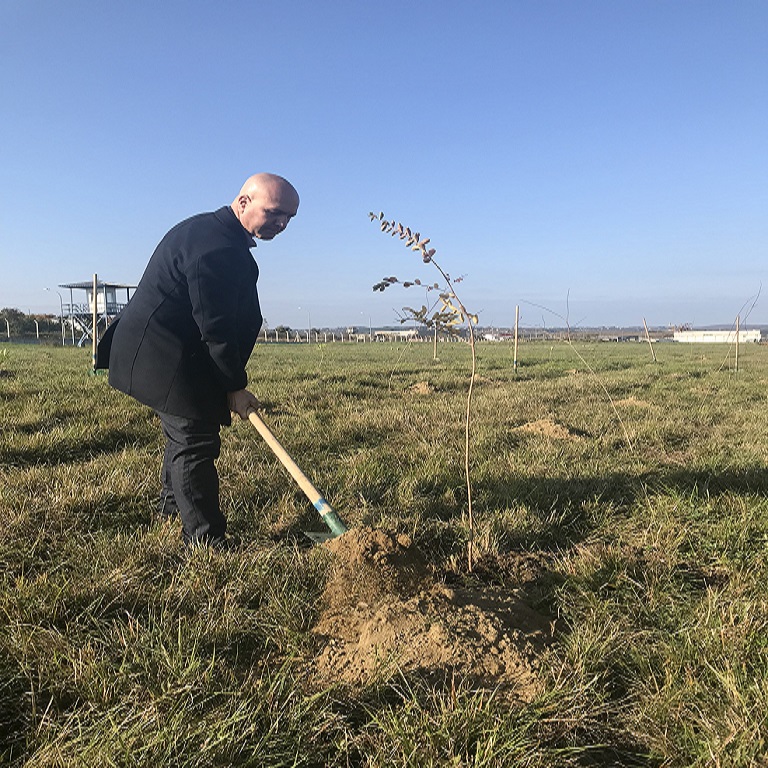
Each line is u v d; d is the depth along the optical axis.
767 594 2.69
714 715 1.91
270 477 4.48
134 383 3.12
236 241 3.14
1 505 3.54
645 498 4.17
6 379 10.09
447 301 3.15
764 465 5.12
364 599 2.60
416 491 4.38
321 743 1.85
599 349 37.94
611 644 2.35
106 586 2.63
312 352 29.69
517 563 3.30
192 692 1.97
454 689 1.96
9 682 2.00
